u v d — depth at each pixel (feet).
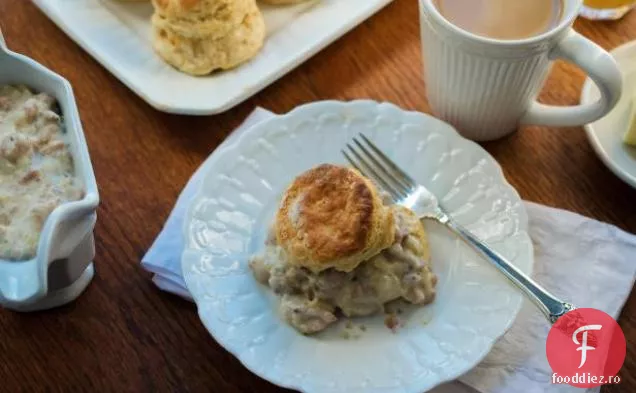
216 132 1.91
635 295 1.66
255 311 1.58
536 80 1.68
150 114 1.93
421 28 1.71
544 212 1.73
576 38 1.60
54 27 2.08
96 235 1.76
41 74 1.63
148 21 2.05
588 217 1.77
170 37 1.94
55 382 1.60
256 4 2.07
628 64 1.91
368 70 2.01
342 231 1.52
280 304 1.59
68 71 2.00
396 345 1.54
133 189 1.82
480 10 1.68
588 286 1.65
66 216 1.41
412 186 1.72
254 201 1.72
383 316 1.59
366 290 1.57
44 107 1.63
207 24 1.89
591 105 1.69
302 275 1.57
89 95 1.96
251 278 1.62
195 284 1.60
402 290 1.57
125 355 1.63
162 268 1.67
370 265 1.57
